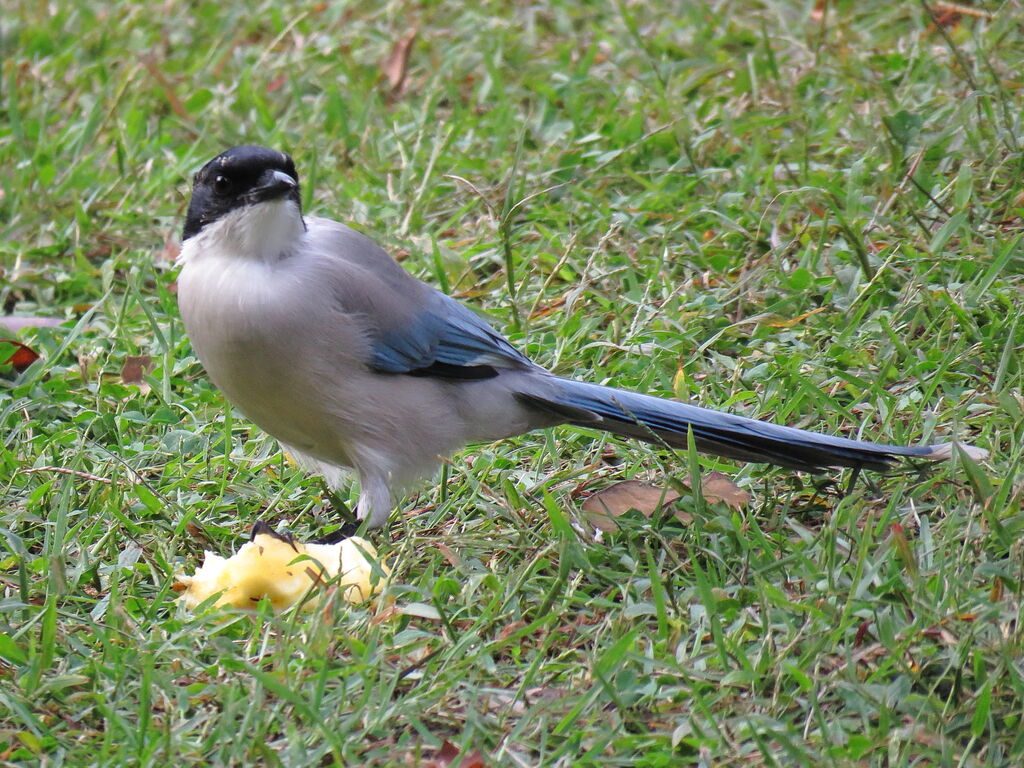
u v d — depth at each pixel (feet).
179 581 29.53
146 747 24.17
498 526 32.40
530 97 54.08
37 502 33.14
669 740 24.17
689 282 40.63
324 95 55.47
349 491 36.06
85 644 28.02
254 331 31.01
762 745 22.81
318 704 24.72
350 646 26.55
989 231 41.06
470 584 28.81
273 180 30.99
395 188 48.14
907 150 44.88
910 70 50.42
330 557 29.58
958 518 29.40
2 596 29.71
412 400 32.81
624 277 41.86
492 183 47.80
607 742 23.93
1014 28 50.39
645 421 32.89
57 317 43.01
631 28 54.75
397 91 56.29
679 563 28.94
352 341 31.68
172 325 40.45
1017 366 35.29
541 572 30.09
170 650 26.94
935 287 39.09
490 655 26.63
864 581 26.89
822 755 23.32
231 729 24.39
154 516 32.94
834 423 34.68
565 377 37.55
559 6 60.13
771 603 27.35
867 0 57.62
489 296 42.47
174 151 52.65
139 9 64.13
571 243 41.57
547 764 23.84
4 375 40.09
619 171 47.80
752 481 33.45
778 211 43.75
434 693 25.39
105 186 49.44
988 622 25.73
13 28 63.36
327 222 33.86
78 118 55.31
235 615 28.27
